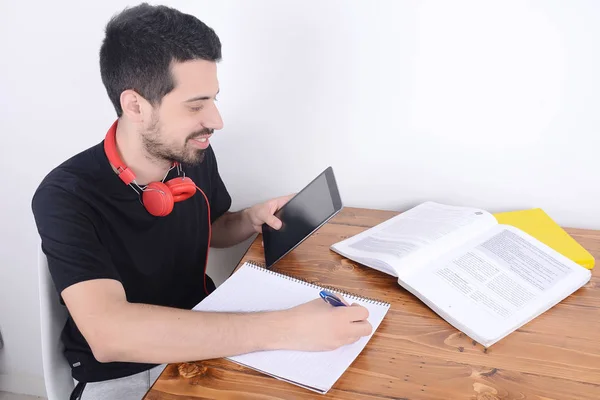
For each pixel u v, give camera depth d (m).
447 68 1.15
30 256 1.60
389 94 1.20
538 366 0.77
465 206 1.27
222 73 1.27
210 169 1.20
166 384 0.76
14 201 1.53
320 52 1.20
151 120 0.91
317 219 0.99
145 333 0.79
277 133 1.31
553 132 1.15
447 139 1.22
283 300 0.92
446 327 0.86
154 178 1.03
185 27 0.86
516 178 1.22
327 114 1.26
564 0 1.04
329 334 0.80
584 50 1.07
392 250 1.01
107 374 1.01
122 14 0.90
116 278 0.87
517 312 0.87
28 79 1.35
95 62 1.30
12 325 1.72
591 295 0.93
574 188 1.20
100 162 0.97
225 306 0.90
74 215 0.89
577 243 1.06
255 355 0.80
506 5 1.07
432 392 0.73
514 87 1.13
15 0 1.26
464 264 0.97
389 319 0.88
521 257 0.99
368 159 1.28
